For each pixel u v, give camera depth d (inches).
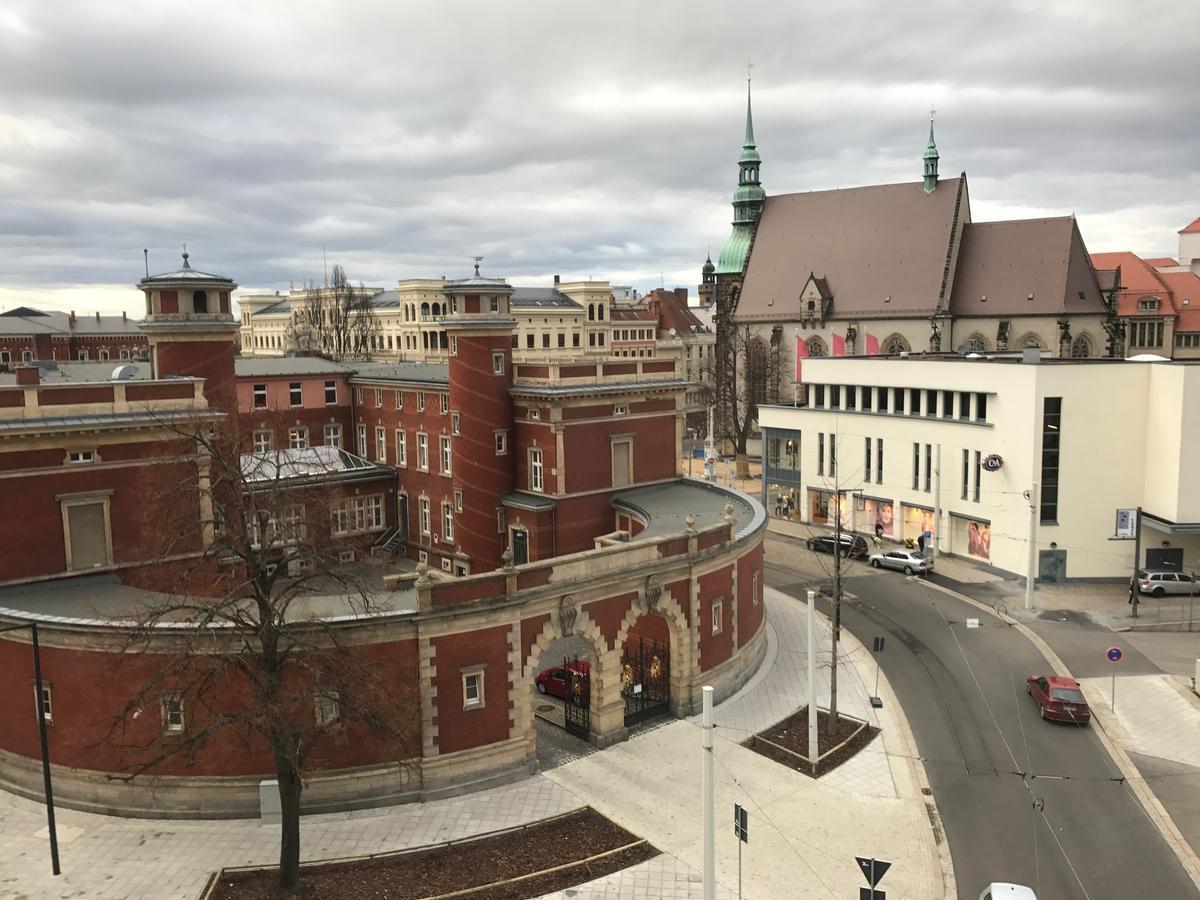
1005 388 2591.0
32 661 1326.3
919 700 1755.7
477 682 1382.9
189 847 1211.9
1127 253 5600.4
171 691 1145.4
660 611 1610.5
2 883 1122.0
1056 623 2217.0
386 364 3319.4
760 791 1382.9
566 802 1343.5
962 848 1241.4
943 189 4375.0
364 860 1174.3
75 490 1631.4
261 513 1182.3
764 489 3575.3
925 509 2920.8
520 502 2358.5
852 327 4483.3
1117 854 1228.5
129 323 6417.3
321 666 1196.5
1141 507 2539.4
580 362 2364.7
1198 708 1716.3
